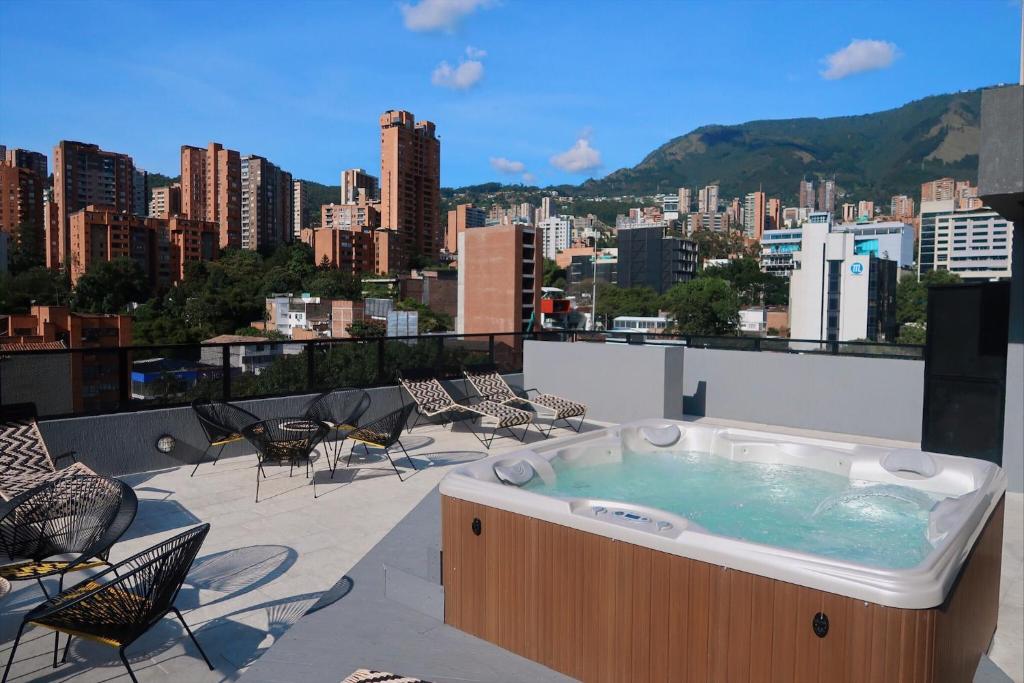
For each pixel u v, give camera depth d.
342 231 100.31
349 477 5.54
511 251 56.44
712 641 2.27
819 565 2.06
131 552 3.92
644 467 4.94
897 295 85.88
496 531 2.84
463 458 6.23
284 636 2.87
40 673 2.67
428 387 7.37
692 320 72.12
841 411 7.72
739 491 4.42
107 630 2.40
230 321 75.25
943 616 2.00
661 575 2.37
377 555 3.78
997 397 5.35
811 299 75.31
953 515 2.70
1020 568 3.78
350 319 70.44
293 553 3.92
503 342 8.99
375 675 2.19
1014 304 5.08
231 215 107.50
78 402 5.29
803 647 2.08
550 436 7.25
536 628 2.73
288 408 6.48
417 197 115.38
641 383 7.95
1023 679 2.64
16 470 4.33
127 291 76.69
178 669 2.72
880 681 1.96
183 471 5.64
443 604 3.05
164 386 5.75
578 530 2.58
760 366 8.25
